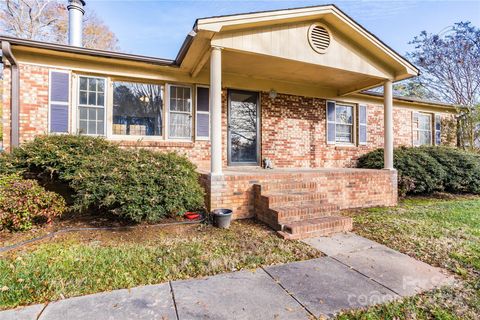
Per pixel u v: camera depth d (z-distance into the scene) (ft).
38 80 18.43
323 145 29.22
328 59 19.93
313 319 7.24
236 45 16.90
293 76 24.68
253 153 26.00
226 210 16.03
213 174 16.72
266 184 17.42
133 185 14.01
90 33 59.06
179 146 22.29
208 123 23.30
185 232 14.48
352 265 10.76
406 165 27.09
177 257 11.10
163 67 21.13
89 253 11.28
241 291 8.63
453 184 28.63
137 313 7.39
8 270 9.61
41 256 10.84
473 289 8.96
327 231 14.92
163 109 22.43
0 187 13.42
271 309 7.66
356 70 21.07
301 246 12.83
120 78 21.12
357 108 31.50
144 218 15.19
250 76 24.76
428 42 49.88
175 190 14.61
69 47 17.95
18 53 17.92
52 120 18.70
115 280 9.17
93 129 20.16
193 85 23.06
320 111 29.12
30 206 13.53
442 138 38.32
